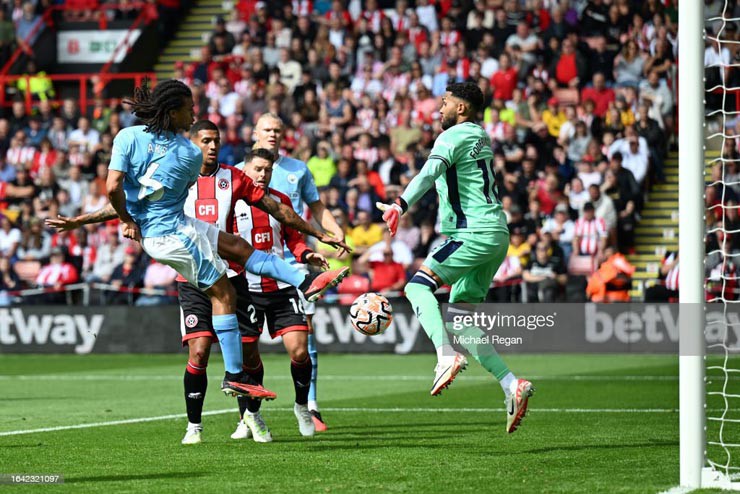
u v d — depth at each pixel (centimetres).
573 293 6334
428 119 7481
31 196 7812
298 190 3083
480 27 7919
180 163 2427
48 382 4938
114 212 2545
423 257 6694
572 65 7462
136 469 2231
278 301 2805
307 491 1950
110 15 9225
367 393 4341
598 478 2094
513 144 7088
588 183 6862
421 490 1956
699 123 2025
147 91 2422
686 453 2003
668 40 7356
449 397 4150
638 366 5597
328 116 7706
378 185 7169
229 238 2528
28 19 9162
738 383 4584
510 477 2109
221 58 8394
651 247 6969
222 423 3222
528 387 2392
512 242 6500
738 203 6462
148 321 6769
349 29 8344
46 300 7175
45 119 8238
